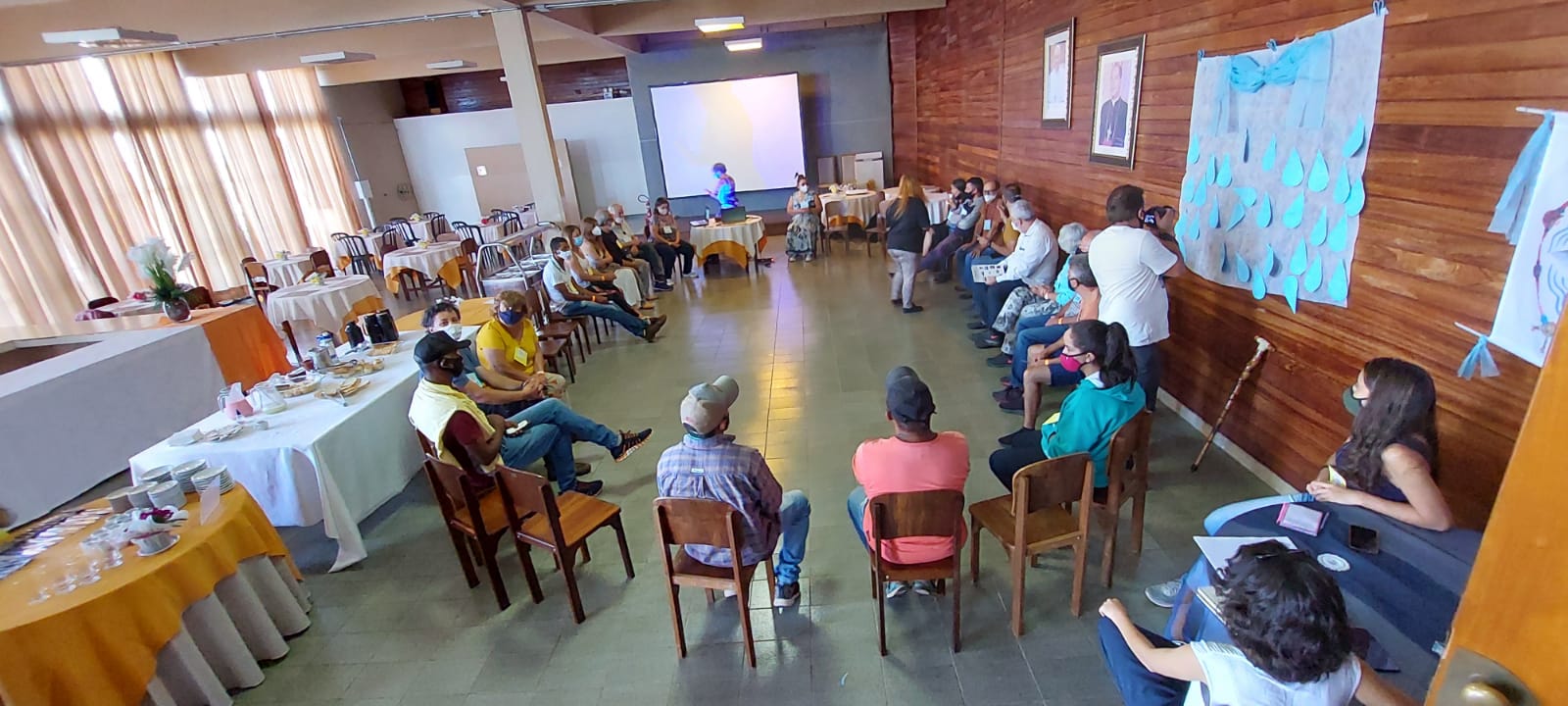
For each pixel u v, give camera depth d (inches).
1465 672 20.6
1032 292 177.3
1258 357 112.3
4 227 248.4
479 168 467.2
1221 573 59.8
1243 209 114.3
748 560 86.8
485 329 143.9
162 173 309.3
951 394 161.3
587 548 112.6
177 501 92.4
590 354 214.4
